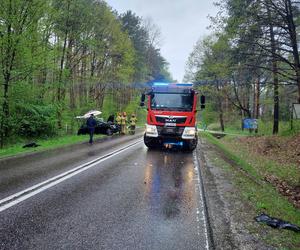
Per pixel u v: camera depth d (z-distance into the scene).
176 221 5.59
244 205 6.47
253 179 9.90
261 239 4.76
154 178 9.16
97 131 27.17
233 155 15.16
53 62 20.34
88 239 4.76
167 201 6.79
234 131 43.59
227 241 4.69
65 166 10.87
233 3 20.41
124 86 45.78
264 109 49.09
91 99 33.12
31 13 17.98
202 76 38.97
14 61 18.05
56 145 17.70
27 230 5.06
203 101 15.52
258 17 19.77
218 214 5.88
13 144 19.58
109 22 36.34
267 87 25.91
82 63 35.06
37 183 8.23
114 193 7.37
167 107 15.27
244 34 20.77
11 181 8.42
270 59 21.05
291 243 4.62
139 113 61.03
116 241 4.71
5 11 17.06
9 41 17.03
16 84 18.28
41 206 6.29
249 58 21.53
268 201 7.07
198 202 6.76
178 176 9.51
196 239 4.86
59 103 24.42
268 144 20.45
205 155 14.01
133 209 6.21
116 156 13.59
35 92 19.84
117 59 39.75
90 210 6.09
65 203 6.52
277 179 11.31
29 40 17.88
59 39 24.88
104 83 38.84
